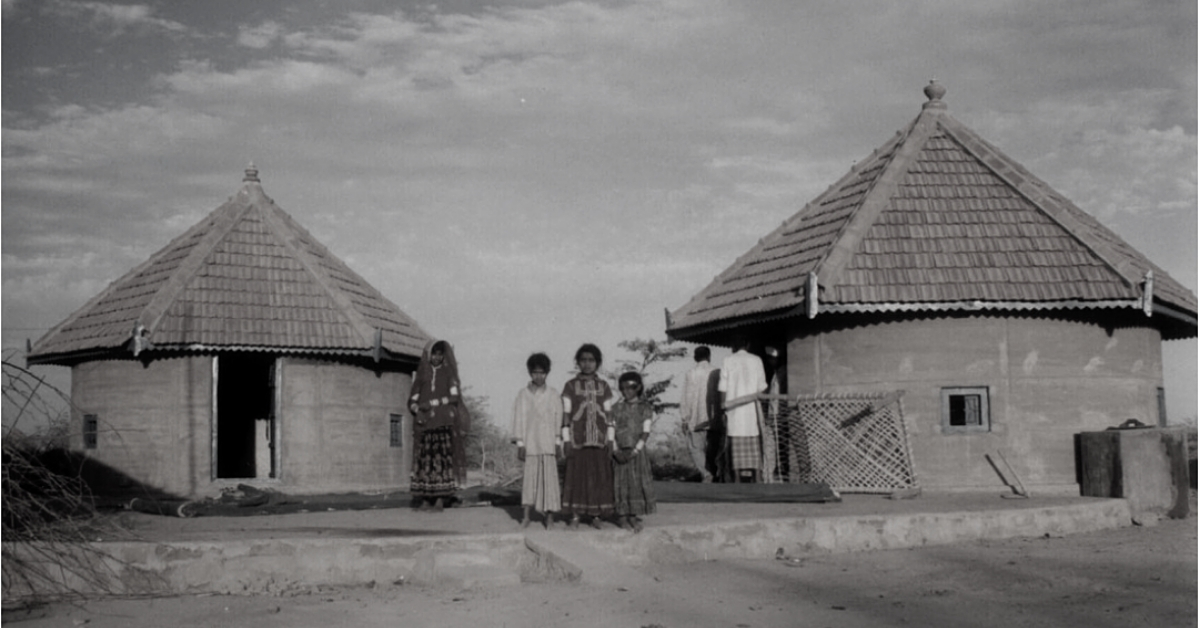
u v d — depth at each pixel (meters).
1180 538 15.48
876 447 18.30
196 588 12.12
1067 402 18.91
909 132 21.52
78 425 22.72
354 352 22.91
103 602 11.62
